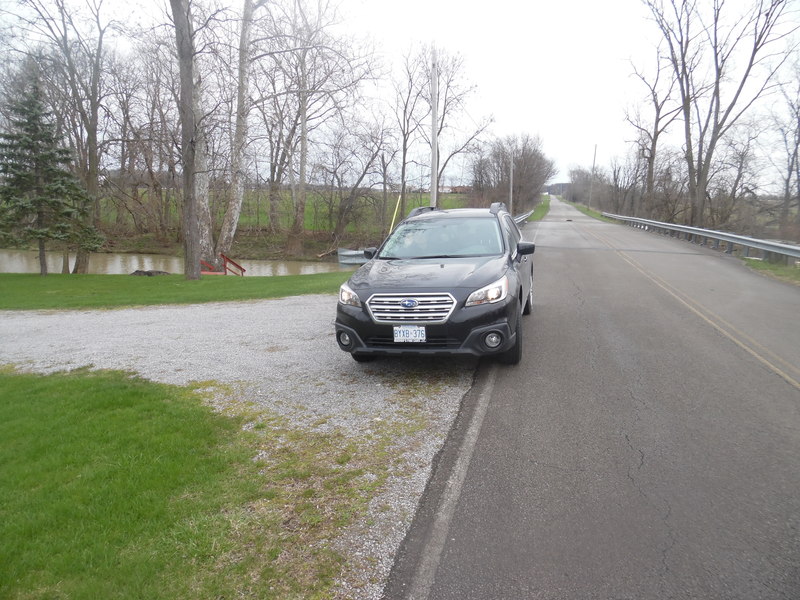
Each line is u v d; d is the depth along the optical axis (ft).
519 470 12.25
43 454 13.75
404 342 17.51
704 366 19.67
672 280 41.83
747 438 13.70
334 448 13.56
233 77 63.87
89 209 83.35
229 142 80.18
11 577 8.87
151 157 105.09
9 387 20.43
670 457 12.75
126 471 12.34
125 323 34.42
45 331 33.37
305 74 89.45
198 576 8.82
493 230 22.65
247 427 15.10
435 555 9.32
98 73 80.59
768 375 18.60
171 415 15.92
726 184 120.06
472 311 17.16
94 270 98.12
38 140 76.23
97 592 8.45
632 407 15.85
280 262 110.83
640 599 8.18
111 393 18.22
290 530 10.08
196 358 23.27
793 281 41.19
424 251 21.76
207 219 80.28
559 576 8.74
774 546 9.37
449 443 13.69
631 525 10.08
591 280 42.04
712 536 9.68
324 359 21.90
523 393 17.17
